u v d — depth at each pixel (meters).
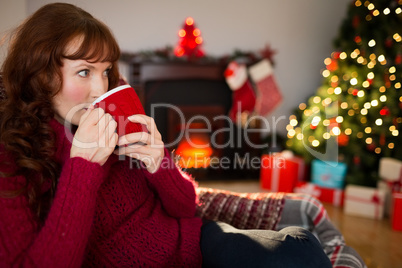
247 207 1.08
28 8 3.07
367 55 3.04
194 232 0.96
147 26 3.62
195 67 3.60
